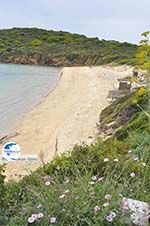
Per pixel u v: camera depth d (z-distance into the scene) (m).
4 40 127.44
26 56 119.06
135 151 6.17
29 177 5.67
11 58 120.19
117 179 5.00
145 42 7.06
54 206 4.16
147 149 6.10
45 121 23.19
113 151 6.32
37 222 4.05
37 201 4.41
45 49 121.94
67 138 17.02
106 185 4.48
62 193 4.39
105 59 102.50
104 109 21.25
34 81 57.94
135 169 5.40
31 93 41.25
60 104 29.92
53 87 46.81
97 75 57.47
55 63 115.38
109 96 26.92
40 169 6.06
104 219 3.91
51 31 133.00
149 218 4.12
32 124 22.67
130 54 101.00
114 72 64.25
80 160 6.02
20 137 19.05
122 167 5.47
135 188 4.77
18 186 5.25
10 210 4.52
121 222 3.92
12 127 22.16
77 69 75.19
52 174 5.64
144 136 6.80
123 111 14.13
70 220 4.04
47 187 4.73
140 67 7.27
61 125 20.98
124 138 9.18
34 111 27.59
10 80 59.03
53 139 17.64
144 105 10.16
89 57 110.44
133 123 9.71
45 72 82.81
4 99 36.38
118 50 107.88
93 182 4.62
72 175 5.47
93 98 29.16
